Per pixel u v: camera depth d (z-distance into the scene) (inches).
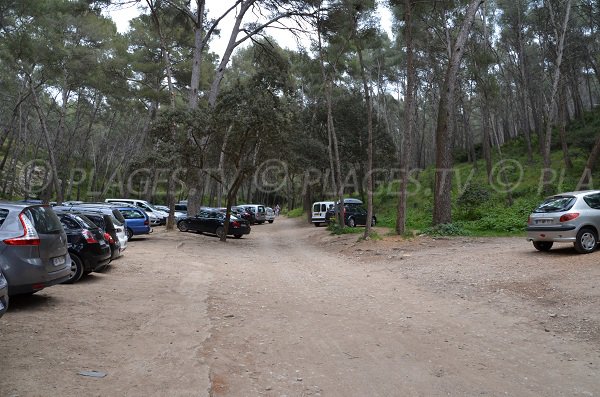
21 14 1010.1
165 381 178.4
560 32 1204.5
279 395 172.9
